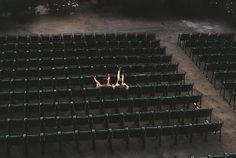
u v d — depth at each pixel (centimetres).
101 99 2281
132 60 2664
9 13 3509
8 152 1928
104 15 3681
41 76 2472
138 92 2341
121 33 3216
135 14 3725
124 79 2433
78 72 2505
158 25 3531
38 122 2022
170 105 2261
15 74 2442
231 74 2553
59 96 2258
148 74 2502
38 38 2903
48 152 1977
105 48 2817
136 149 2019
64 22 3491
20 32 3247
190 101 2270
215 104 2428
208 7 3775
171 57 2712
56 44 2794
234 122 2277
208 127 2053
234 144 2088
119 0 3775
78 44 2825
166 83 2503
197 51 2855
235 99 2411
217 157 1822
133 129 1978
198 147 2052
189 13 3772
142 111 2242
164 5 3772
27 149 1977
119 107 2220
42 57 2675
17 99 2236
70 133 1945
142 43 2898
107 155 1972
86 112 2177
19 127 2039
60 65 2589
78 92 2270
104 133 1967
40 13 3644
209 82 2655
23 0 3525
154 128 1994
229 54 2772
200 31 3434
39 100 2258
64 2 3647
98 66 2527
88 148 2016
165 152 2006
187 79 2667
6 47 2741
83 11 3744
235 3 3659
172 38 3266
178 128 2022
